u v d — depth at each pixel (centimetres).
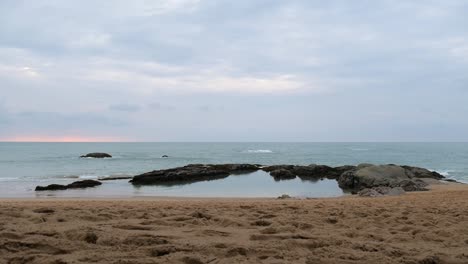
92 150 9681
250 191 2302
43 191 2181
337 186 2597
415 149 10362
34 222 530
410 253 391
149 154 7650
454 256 383
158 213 641
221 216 607
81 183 2442
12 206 762
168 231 487
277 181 2942
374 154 7519
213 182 2852
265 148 11650
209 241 427
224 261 349
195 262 343
